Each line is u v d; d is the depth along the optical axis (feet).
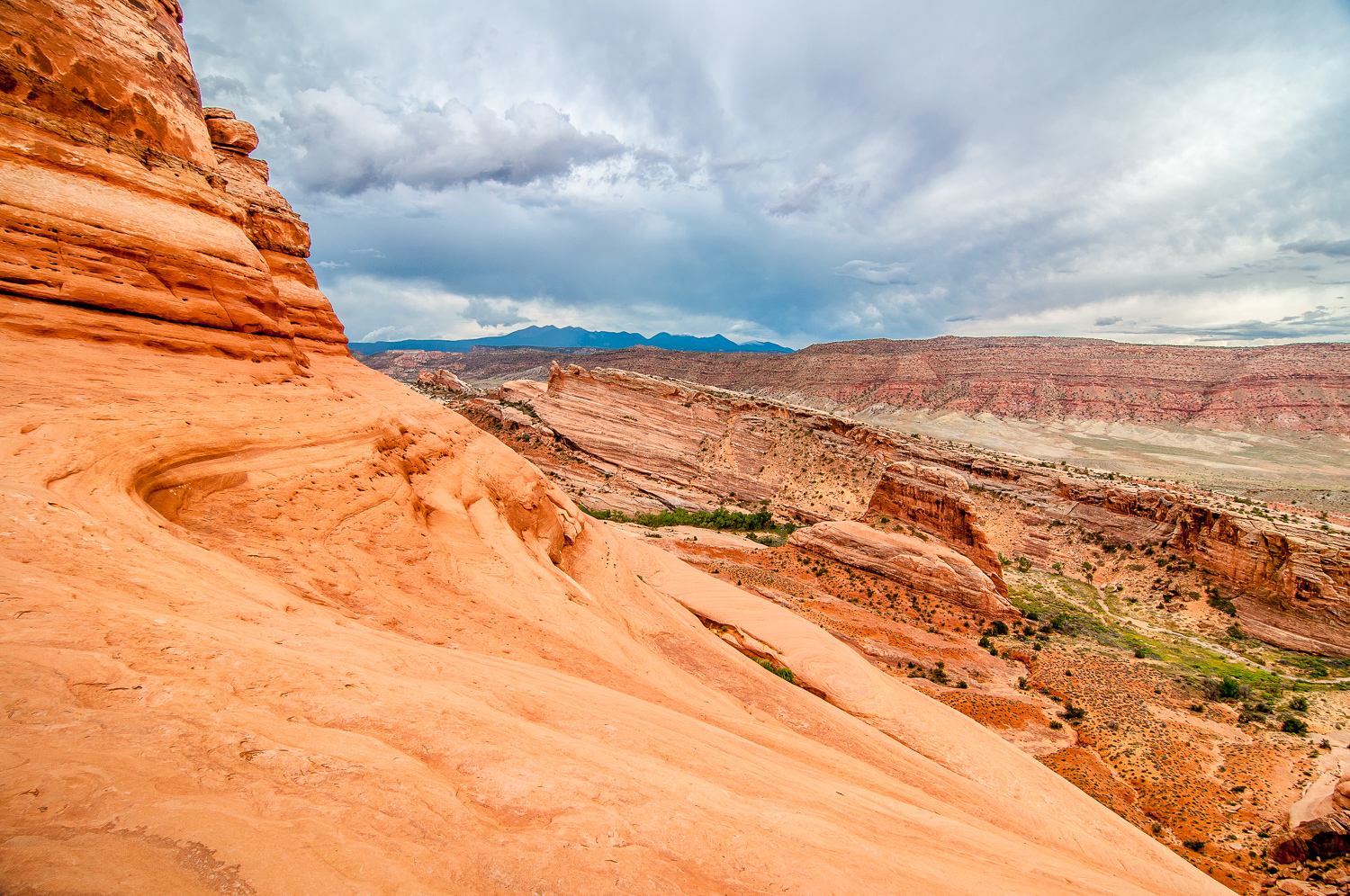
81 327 47.11
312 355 92.63
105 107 55.26
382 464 61.21
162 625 20.90
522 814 17.49
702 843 18.84
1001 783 72.33
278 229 94.94
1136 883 55.88
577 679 39.81
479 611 48.11
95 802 12.35
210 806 13.42
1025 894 27.09
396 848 14.20
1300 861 70.49
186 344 55.21
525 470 102.42
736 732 46.85
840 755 55.11
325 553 44.01
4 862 10.03
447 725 21.24
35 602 19.04
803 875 18.81
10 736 13.37
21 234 45.62
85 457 32.99
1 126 47.29
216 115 93.86
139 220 54.29
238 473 45.01
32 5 50.67
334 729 18.75
